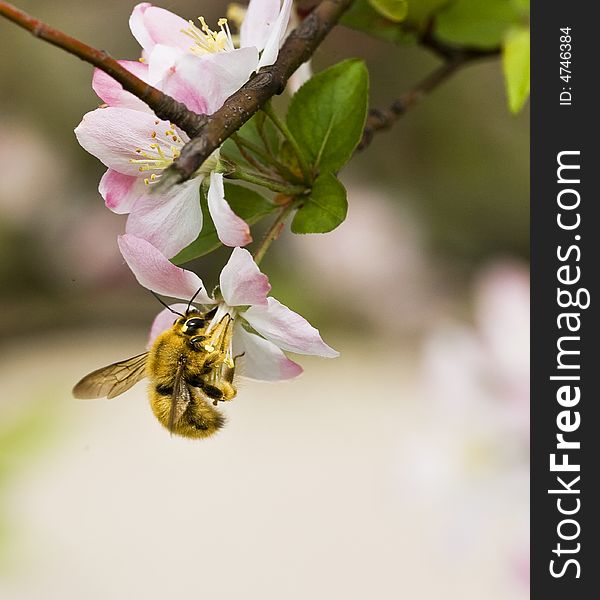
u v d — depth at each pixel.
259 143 0.41
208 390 0.42
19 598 0.56
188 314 0.42
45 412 0.54
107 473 0.80
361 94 0.41
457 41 0.46
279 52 0.40
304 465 0.81
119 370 0.44
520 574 0.47
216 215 0.40
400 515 0.78
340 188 0.41
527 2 0.46
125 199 0.40
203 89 0.39
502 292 0.47
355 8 0.45
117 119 0.40
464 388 0.47
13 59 0.81
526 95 0.46
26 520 0.53
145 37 0.41
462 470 0.47
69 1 0.76
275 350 0.41
